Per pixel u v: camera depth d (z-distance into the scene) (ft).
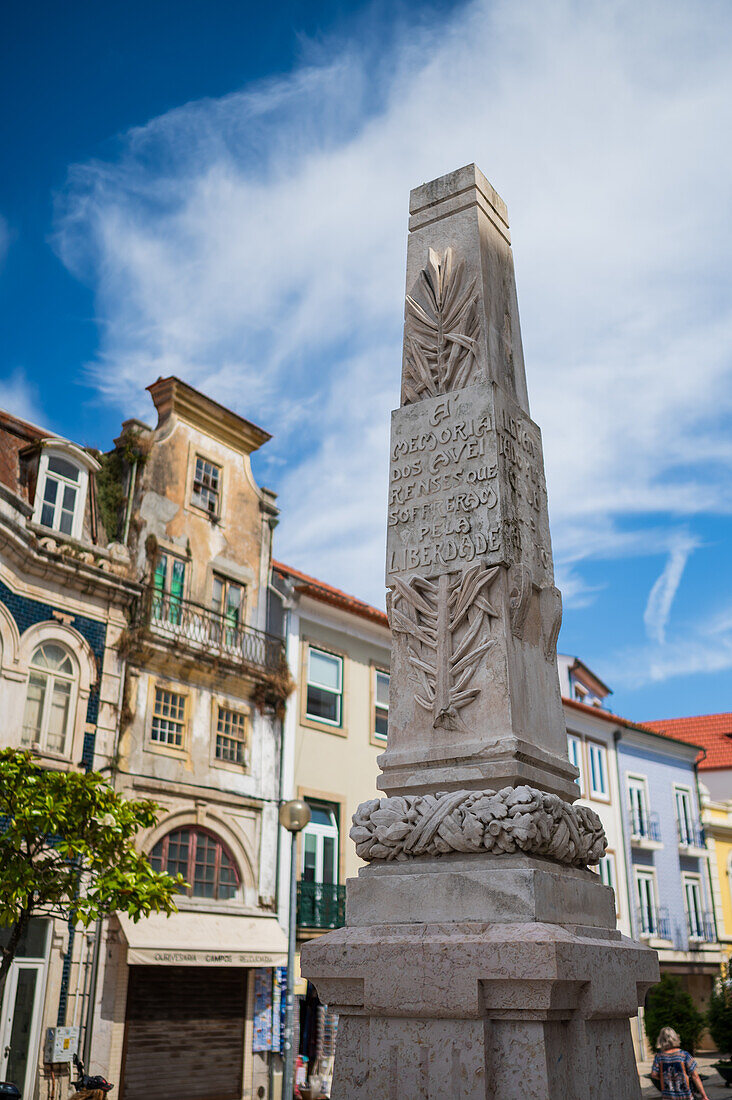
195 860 55.36
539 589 16.90
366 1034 13.08
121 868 33.81
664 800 101.60
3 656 46.91
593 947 13.02
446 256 18.98
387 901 13.99
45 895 32.86
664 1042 27.76
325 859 63.72
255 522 66.13
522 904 12.94
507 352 18.74
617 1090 13.20
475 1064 12.07
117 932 49.21
